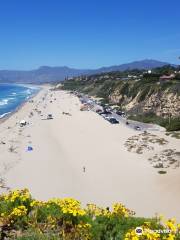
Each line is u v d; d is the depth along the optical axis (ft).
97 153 191.21
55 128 287.69
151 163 163.73
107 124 302.25
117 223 33.65
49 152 197.26
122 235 31.09
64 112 396.57
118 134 249.96
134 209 110.63
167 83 347.56
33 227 31.60
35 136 251.60
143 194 124.26
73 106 471.21
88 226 31.27
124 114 357.20
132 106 377.09
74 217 32.73
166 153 178.60
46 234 30.63
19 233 31.37
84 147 209.05
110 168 159.22
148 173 148.97
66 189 131.64
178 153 177.06
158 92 337.52
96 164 167.32
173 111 299.58
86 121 325.21
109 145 211.20
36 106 485.97
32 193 126.93
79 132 265.34
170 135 231.71
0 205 36.60
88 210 37.01
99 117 350.23
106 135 247.50
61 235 30.66
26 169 160.35
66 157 183.83
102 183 137.90
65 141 230.07
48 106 481.46
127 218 34.88
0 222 32.71
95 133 258.37
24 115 384.47
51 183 139.03
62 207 33.73
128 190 128.88
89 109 423.23
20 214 33.14
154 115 319.68
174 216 104.83
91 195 124.67
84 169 156.25
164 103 317.42
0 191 127.75
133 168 157.38
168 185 132.57
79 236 30.68
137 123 304.91
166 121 285.23
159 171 150.10
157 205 113.80
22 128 290.35
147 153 183.62
